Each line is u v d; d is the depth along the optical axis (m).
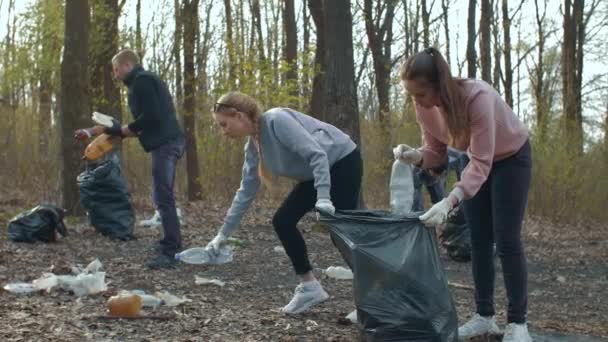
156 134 6.92
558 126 15.24
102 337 4.33
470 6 18.05
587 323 5.63
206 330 4.56
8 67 16.14
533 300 6.69
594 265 9.09
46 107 15.22
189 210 12.77
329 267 7.25
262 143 4.73
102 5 13.75
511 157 4.23
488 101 4.07
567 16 18.56
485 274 4.53
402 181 4.50
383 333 3.97
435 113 4.29
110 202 8.98
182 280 6.55
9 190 13.21
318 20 12.64
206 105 14.70
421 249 4.01
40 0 16.05
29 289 5.57
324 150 4.70
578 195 13.99
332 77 10.02
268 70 13.30
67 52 10.39
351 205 4.80
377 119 16.55
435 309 3.96
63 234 8.77
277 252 8.66
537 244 11.08
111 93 14.07
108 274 6.66
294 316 4.97
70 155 10.37
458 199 4.02
